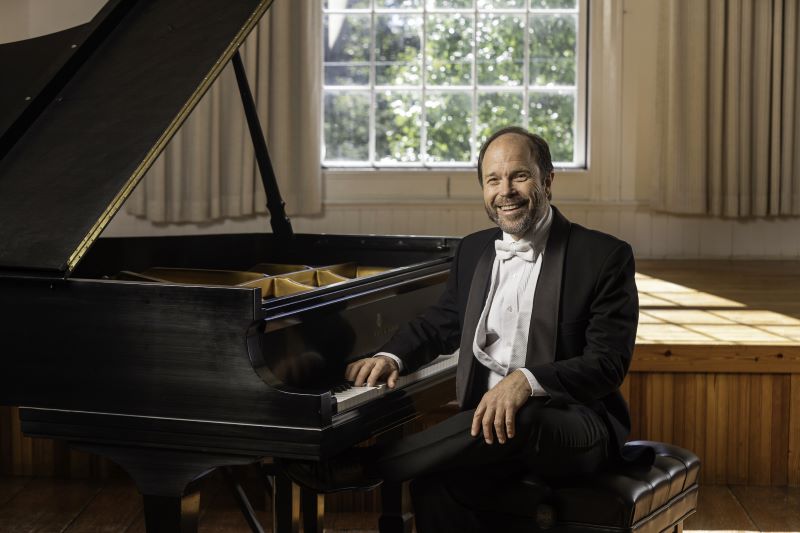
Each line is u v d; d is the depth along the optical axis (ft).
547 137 21.70
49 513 11.32
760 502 11.51
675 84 20.65
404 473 7.47
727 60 20.51
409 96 21.76
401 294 8.91
